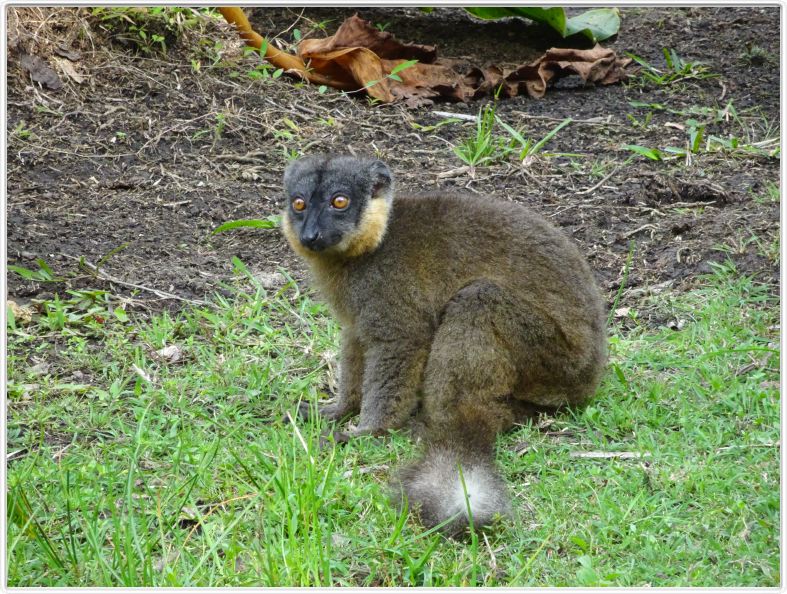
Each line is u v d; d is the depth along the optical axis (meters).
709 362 6.73
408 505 5.00
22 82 10.43
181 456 5.61
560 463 5.62
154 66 11.27
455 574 4.56
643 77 12.31
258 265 8.63
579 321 6.24
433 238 6.35
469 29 13.58
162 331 7.28
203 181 9.89
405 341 6.22
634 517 5.02
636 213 9.27
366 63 11.64
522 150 10.38
